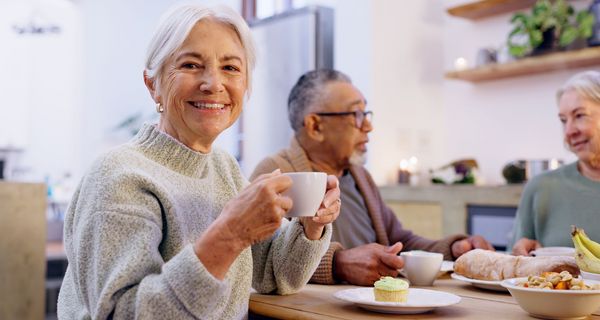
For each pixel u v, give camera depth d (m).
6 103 5.37
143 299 0.87
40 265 2.58
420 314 1.00
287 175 0.93
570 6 3.15
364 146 1.87
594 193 1.80
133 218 0.93
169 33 1.07
